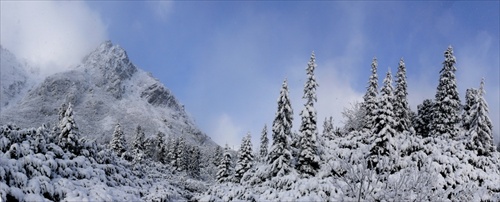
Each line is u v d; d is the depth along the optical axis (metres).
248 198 22.55
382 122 29.73
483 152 30.64
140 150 69.62
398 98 41.66
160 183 35.28
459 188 16.16
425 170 14.51
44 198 14.95
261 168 36.06
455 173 26.62
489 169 28.61
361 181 13.98
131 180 27.97
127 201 18.81
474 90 44.81
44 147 20.41
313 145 33.66
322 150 35.44
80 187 17.31
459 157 28.89
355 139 37.84
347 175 14.92
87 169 21.47
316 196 19.30
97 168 23.48
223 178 54.53
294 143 37.50
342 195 14.12
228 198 22.61
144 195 24.34
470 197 16.61
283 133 34.34
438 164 26.41
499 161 31.00
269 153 35.03
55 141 23.70
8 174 15.16
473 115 32.12
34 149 19.55
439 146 31.23
